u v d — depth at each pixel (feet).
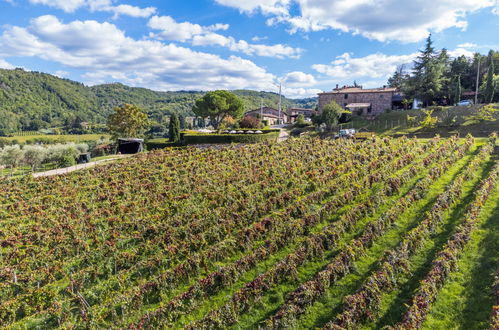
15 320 36.94
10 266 46.09
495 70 190.39
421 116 163.22
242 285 40.45
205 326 32.86
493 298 33.37
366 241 45.85
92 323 34.24
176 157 106.63
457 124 140.15
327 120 184.14
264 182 71.67
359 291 35.04
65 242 52.29
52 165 134.62
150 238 52.85
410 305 33.68
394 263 39.40
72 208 68.13
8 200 77.05
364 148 97.19
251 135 140.36
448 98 193.57
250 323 34.40
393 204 58.90
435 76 181.27
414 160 84.38
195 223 53.36
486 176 69.56
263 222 52.01
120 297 37.06
